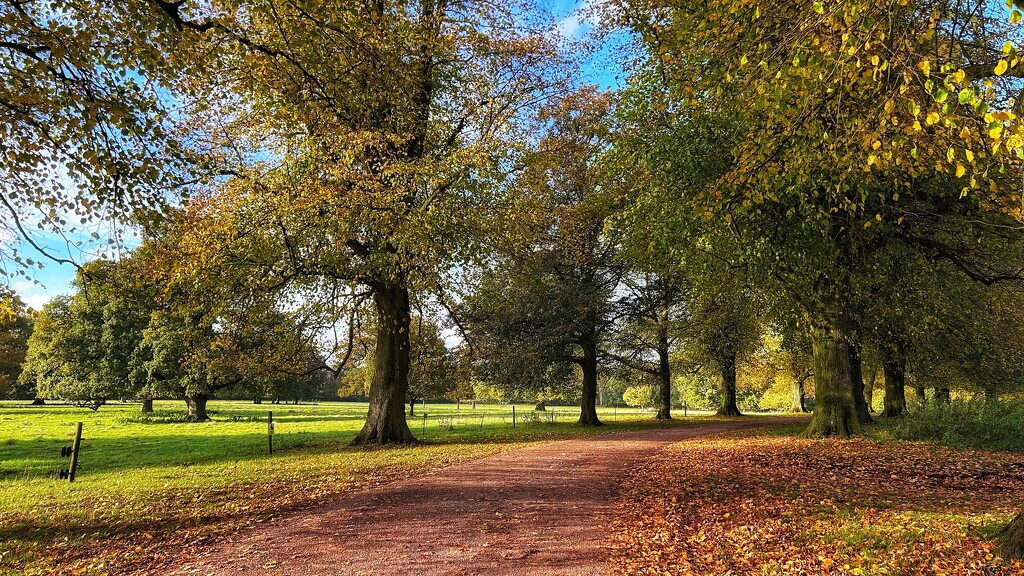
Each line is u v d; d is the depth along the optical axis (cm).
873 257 1281
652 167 1373
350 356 1952
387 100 1343
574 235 2572
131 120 839
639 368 3231
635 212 1495
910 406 1762
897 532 638
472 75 1686
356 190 1307
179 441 2295
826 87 656
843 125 753
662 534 696
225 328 1619
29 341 4397
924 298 1467
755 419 3241
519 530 718
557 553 626
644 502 875
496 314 2717
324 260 1398
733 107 964
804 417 3453
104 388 3875
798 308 1372
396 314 1859
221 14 1066
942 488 909
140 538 701
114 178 882
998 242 1191
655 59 1198
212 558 615
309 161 1430
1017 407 1550
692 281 1761
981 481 964
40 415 4231
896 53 569
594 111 2445
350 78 1161
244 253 1350
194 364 2161
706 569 572
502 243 1531
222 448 1973
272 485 1053
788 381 4509
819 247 1184
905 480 982
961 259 1288
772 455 1306
